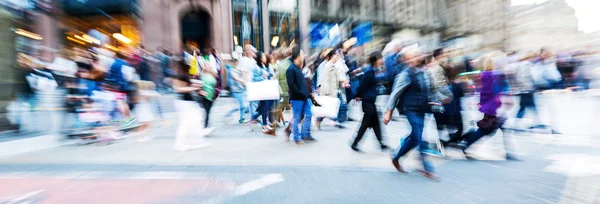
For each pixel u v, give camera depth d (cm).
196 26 2355
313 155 660
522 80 901
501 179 506
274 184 490
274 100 898
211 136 879
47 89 1012
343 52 1113
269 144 771
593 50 1789
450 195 443
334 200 427
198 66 1135
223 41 2388
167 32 2216
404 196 440
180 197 443
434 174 505
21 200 440
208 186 484
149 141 830
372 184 487
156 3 2161
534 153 664
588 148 701
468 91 802
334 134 888
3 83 981
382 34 3278
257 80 1027
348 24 3011
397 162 535
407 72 504
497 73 600
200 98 741
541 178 509
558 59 1273
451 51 849
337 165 586
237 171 556
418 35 3731
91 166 599
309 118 775
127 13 2030
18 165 612
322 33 2850
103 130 812
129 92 870
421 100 503
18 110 993
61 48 1599
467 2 4641
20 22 1082
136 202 428
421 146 508
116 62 854
